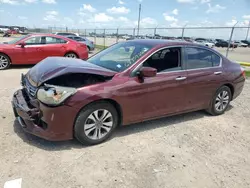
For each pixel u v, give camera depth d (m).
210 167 2.99
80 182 2.53
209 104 4.60
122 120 3.48
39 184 2.45
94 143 3.29
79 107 2.99
